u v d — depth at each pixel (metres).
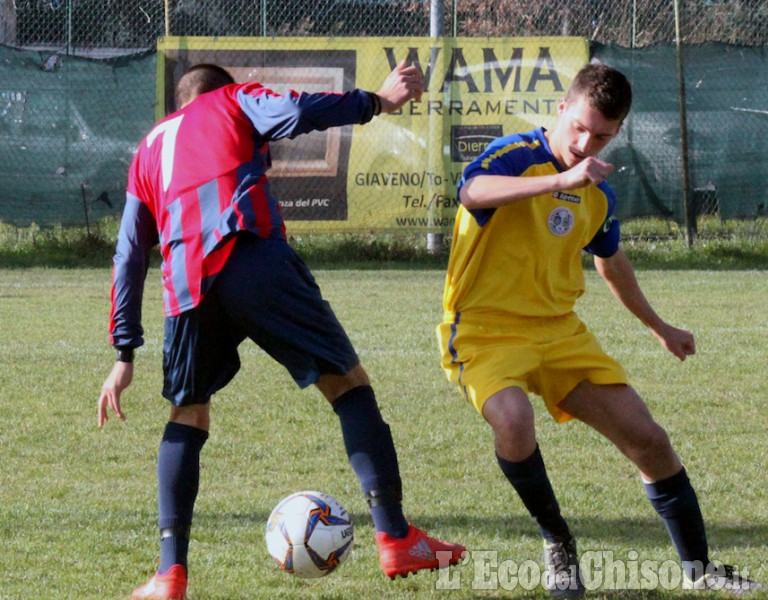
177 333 10.72
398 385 22.59
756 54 44.19
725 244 45.44
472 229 10.96
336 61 44.16
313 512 10.95
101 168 44.16
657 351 26.38
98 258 45.22
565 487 15.24
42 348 26.73
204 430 11.39
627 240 46.25
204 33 51.66
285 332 10.45
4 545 12.70
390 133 44.06
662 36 54.09
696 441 17.98
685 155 44.38
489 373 10.70
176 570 10.77
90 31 52.72
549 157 10.98
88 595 11.04
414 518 13.87
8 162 43.50
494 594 11.23
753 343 27.45
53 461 16.81
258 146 10.72
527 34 53.28
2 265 44.12
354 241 45.88
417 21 51.69
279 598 10.98
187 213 10.42
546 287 11.18
